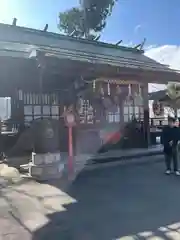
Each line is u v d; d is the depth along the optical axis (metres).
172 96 12.41
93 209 4.52
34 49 6.54
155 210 4.49
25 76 8.72
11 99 9.25
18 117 9.23
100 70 7.54
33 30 11.12
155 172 7.44
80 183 6.26
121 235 3.53
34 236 3.50
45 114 9.70
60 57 6.73
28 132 8.98
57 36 11.55
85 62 7.14
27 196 5.21
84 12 21.08
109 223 3.94
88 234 3.56
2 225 3.84
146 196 5.25
